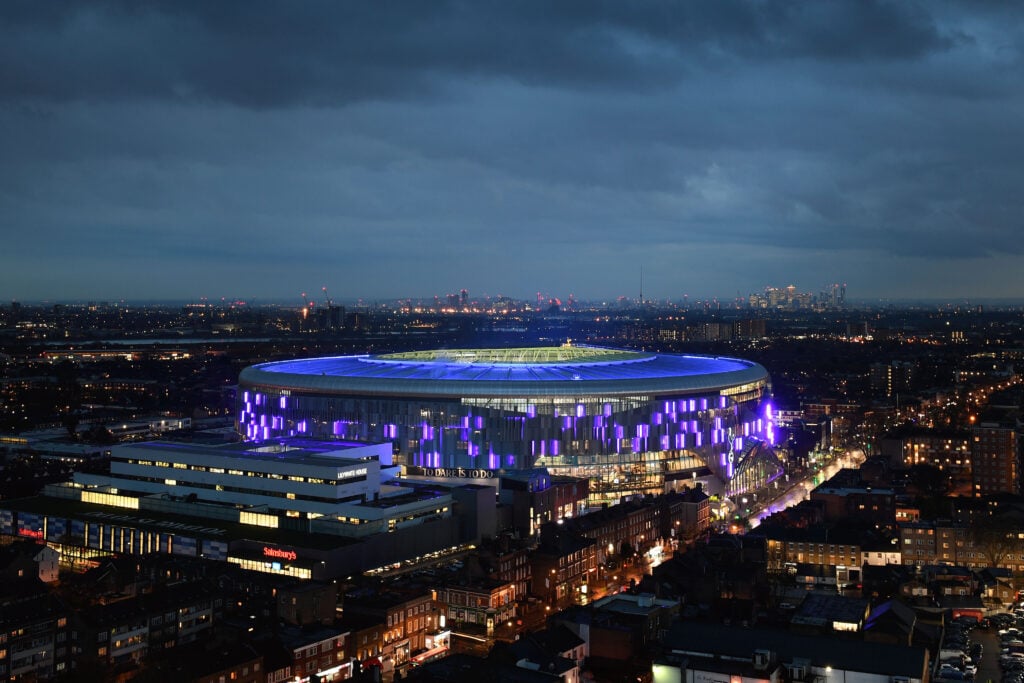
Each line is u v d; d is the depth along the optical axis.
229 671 197.88
